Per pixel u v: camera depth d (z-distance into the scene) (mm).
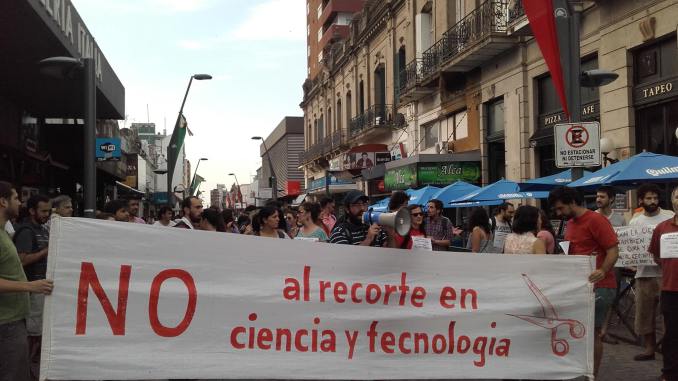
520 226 6133
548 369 5609
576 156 8562
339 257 5348
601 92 14625
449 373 5465
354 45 38188
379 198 32781
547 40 8953
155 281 4984
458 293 5547
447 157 21469
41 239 6547
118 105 17734
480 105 21172
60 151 20109
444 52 22141
